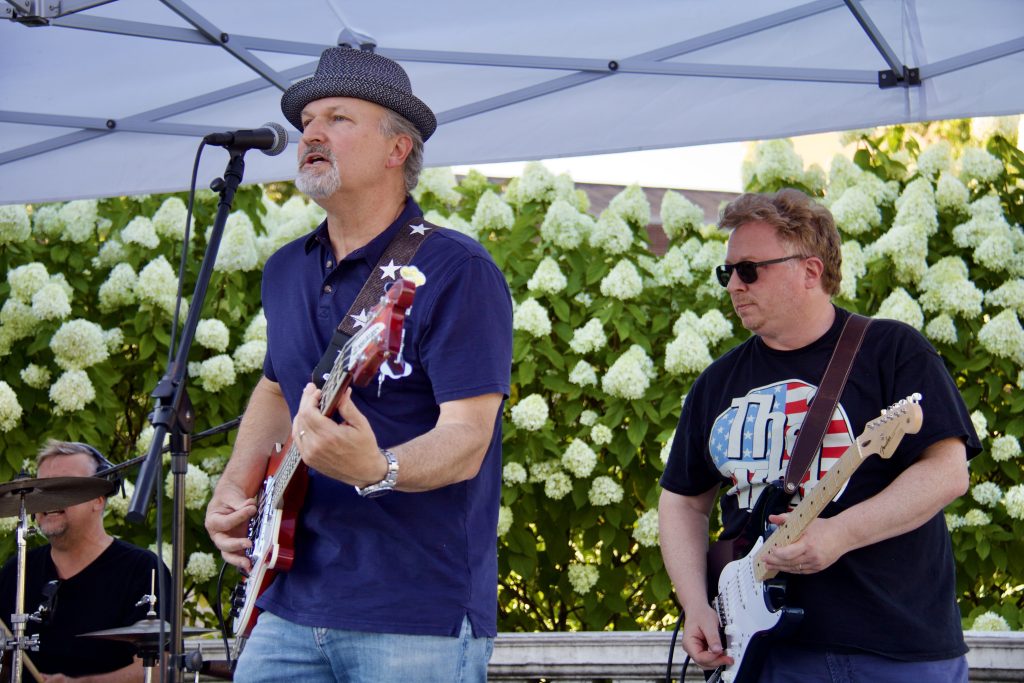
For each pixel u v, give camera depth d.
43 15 3.31
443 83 3.88
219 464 5.03
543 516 4.86
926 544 2.73
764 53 3.61
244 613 2.50
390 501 2.33
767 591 2.69
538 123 3.94
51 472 4.49
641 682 4.11
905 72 3.52
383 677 2.28
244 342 5.15
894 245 4.73
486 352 2.35
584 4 3.50
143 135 4.23
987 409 4.68
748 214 2.91
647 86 3.78
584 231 4.95
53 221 5.12
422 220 2.54
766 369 2.94
